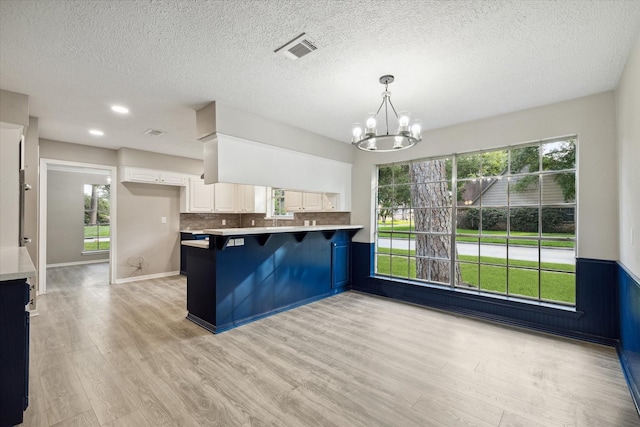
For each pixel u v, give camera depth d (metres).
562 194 3.29
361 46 2.16
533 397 2.04
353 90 2.91
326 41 2.10
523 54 2.25
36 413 1.82
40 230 4.57
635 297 2.12
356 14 1.81
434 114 3.55
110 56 2.28
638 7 1.72
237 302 3.35
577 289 3.04
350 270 5.04
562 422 1.80
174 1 1.69
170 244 6.05
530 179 3.49
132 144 4.99
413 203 4.54
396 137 2.51
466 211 3.96
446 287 4.02
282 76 2.62
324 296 4.51
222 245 3.19
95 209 7.80
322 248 4.51
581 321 3.00
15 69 2.46
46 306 3.96
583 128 3.03
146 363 2.45
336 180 4.77
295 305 4.05
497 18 1.84
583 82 2.71
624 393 2.10
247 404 1.94
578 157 3.08
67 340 2.88
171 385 2.14
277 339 2.96
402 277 4.59
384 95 2.73
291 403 1.95
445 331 3.20
